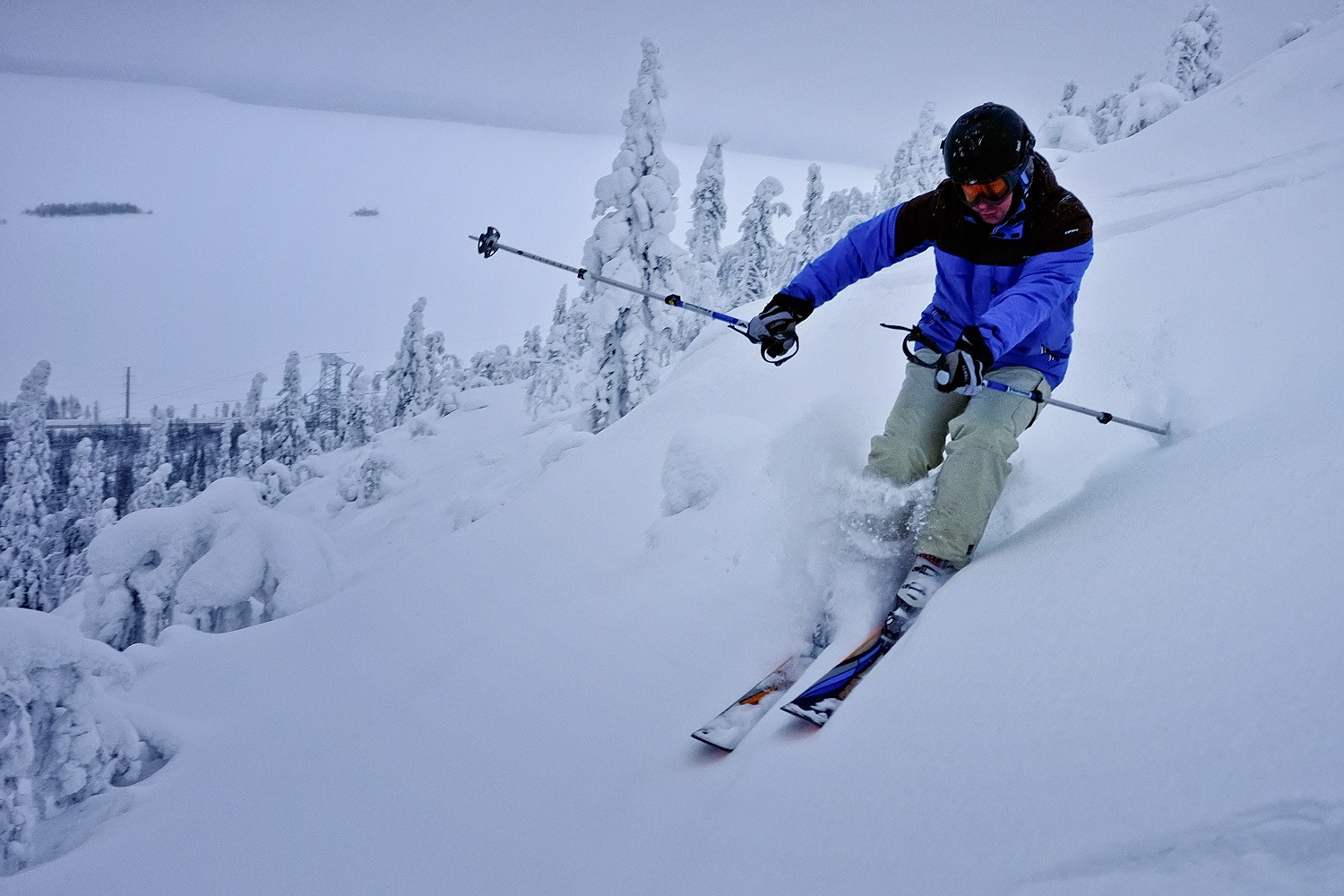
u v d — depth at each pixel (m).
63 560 48.91
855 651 2.71
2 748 4.28
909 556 3.08
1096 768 1.52
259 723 4.61
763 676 2.99
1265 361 3.84
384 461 41.84
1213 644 1.63
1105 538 2.33
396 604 5.86
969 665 2.10
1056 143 19.17
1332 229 5.82
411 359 60.47
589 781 2.76
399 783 3.18
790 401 7.74
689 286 23.34
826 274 3.38
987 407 3.00
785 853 1.86
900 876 1.57
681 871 2.03
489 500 22.69
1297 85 12.62
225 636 6.24
